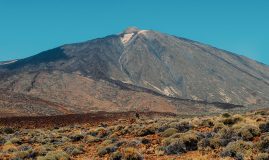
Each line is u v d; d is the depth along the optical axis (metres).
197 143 23.16
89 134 39.53
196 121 33.91
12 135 48.31
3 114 126.69
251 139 22.34
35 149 27.33
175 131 30.44
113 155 21.81
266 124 24.03
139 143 27.28
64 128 60.72
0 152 29.33
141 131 33.94
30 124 81.06
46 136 41.50
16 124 80.19
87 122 83.88
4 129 57.22
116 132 36.81
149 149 24.64
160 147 24.03
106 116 103.44
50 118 94.19
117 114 111.06
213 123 32.03
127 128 37.38
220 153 20.20
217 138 22.94
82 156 25.59
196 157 20.25
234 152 19.72
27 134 47.97
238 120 29.36
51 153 24.41
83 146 30.67
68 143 33.00
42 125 79.06
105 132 37.94
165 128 33.06
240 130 23.00
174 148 22.98
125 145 27.22
